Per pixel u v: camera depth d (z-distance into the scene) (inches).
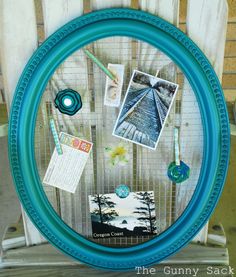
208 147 41.0
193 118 41.8
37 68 38.9
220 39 39.3
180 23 58.2
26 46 39.8
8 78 40.9
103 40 39.4
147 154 42.9
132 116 41.1
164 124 41.1
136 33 38.5
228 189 62.2
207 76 39.3
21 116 39.9
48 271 45.6
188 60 38.8
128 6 38.6
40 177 43.4
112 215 44.2
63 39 38.4
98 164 43.4
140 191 43.7
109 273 45.1
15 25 39.0
